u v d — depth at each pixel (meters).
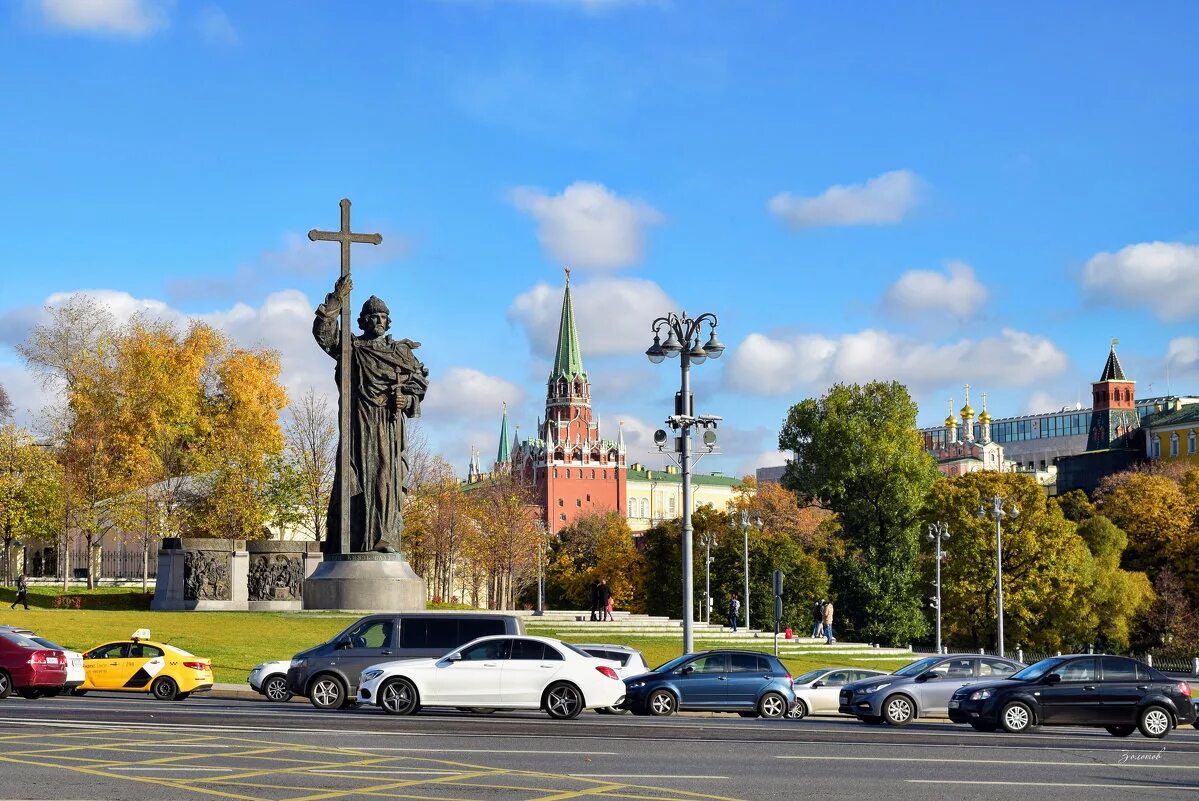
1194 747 26.64
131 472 87.38
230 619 54.53
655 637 68.31
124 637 49.38
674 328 42.44
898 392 112.31
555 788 17.88
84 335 90.38
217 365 95.94
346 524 54.88
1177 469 159.38
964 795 18.09
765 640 74.06
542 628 68.69
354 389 54.97
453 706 31.00
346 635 32.50
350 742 23.12
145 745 22.09
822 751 23.61
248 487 92.00
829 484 111.25
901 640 106.25
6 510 92.94
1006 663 34.94
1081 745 26.25
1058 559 99.69
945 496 104.38
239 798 16.66
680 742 24.80
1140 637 116.31
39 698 34.94
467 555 120.69
